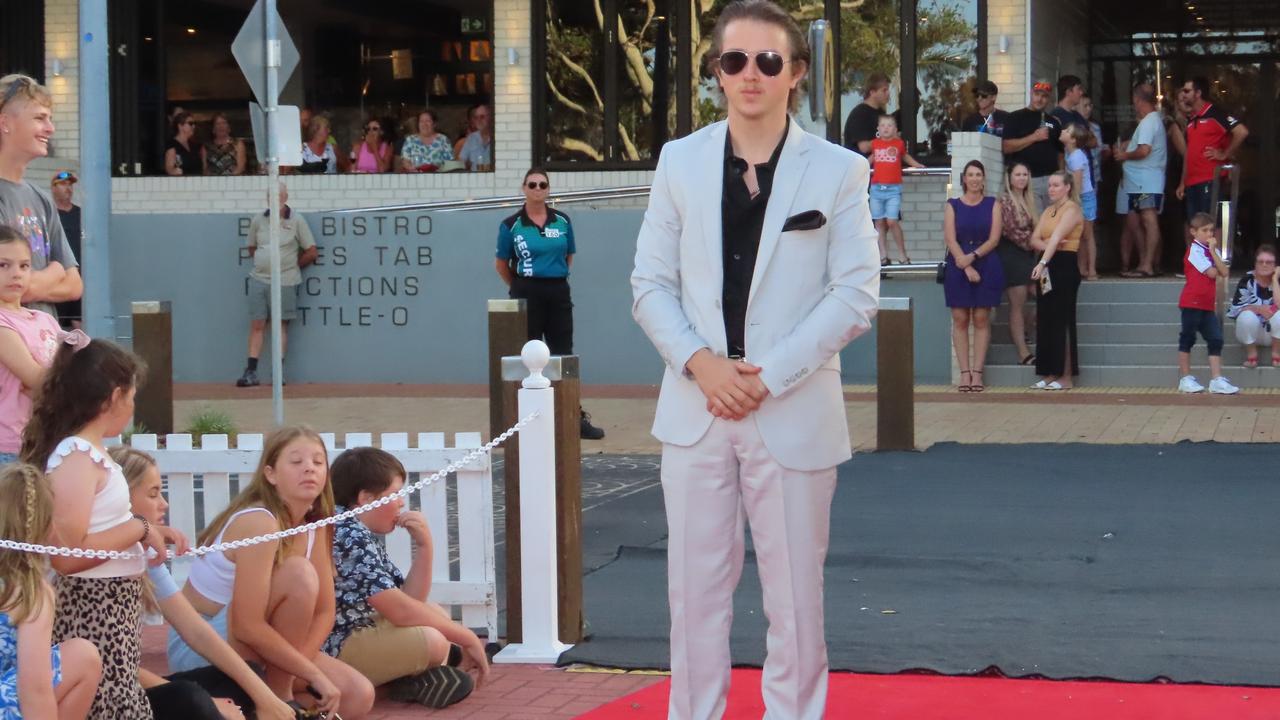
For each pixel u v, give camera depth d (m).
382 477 6.31
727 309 4.84
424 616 6.14
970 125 17.88
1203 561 8.30
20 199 6.12
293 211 18.14
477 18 21.47
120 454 5.33
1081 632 6.88
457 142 20.66
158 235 18.48
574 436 6.91
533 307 13.26
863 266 4.79
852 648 6.64
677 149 4.94
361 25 21.91
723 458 4.85
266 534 5.63
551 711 5.93
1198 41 21.72
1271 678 6.08
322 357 18.30
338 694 5.66
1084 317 16.98
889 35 19.30
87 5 11.72
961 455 11.93
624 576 8.24
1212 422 13.33
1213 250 15.36
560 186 20.23
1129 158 18.47
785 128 4.88
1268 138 21.53
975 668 6.30
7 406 5.70
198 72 21.88
